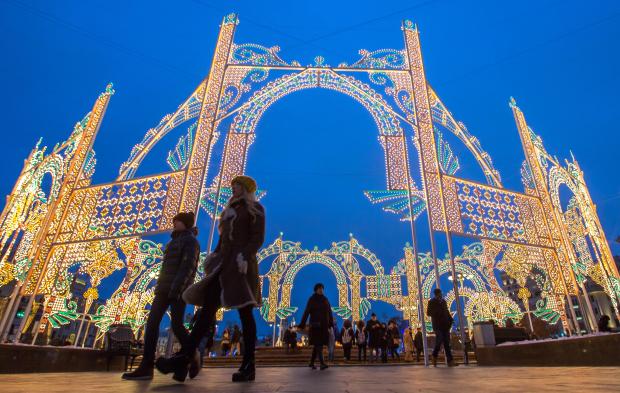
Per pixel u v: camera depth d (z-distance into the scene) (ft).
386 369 18.85
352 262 78.02
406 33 38.42
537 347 22.22
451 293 68.80
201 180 30.04
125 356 24.47
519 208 33.88
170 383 8.13
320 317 21.34
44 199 30.19
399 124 36.06
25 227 28.73
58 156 31.48
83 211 29.91
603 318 29.86
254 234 9.31
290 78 37.11
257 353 53.16
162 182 30.66
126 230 28.78
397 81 36.45
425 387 6.24
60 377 10.32
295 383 7.95
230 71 36.37
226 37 37.96
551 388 5.53
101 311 35.53
